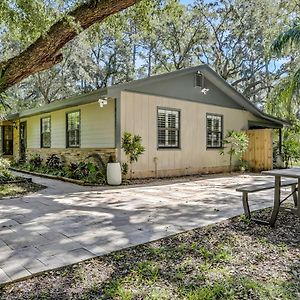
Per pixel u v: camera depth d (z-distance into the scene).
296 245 3.12
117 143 8.48
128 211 4.70
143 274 2.43
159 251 2.94
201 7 19.53
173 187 7.48
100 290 2.17
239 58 21.52
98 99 8.59
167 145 9.80
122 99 8.54
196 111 10.68
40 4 5.65
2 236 3.41
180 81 10.12
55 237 3.37
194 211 4.68
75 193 6.52
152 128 9.32
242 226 3.83
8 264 2.61
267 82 21.80
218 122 11.58
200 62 22.25
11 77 5.77
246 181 8.73
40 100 22.17
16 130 15.79
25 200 5.67
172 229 3.68
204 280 2.32
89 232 3.56
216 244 3.15
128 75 22.39
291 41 9.44
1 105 8.95
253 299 2.04
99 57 22.27
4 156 15.89
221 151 11.55
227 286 2.22
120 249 2.99
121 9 5.50
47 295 2.11
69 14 5.49
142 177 9.10
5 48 9.79
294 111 11.62
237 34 20.31
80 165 8.97
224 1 19.48
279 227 3.79
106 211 4.70
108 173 7.83
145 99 9.12
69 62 19.30
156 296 2.07
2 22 6.09
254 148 12.15
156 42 21.41
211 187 7.46
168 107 9.74
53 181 8.60
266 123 13.69
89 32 8.58
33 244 3.14
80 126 10.52
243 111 12.68
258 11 18.69
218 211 4.68
